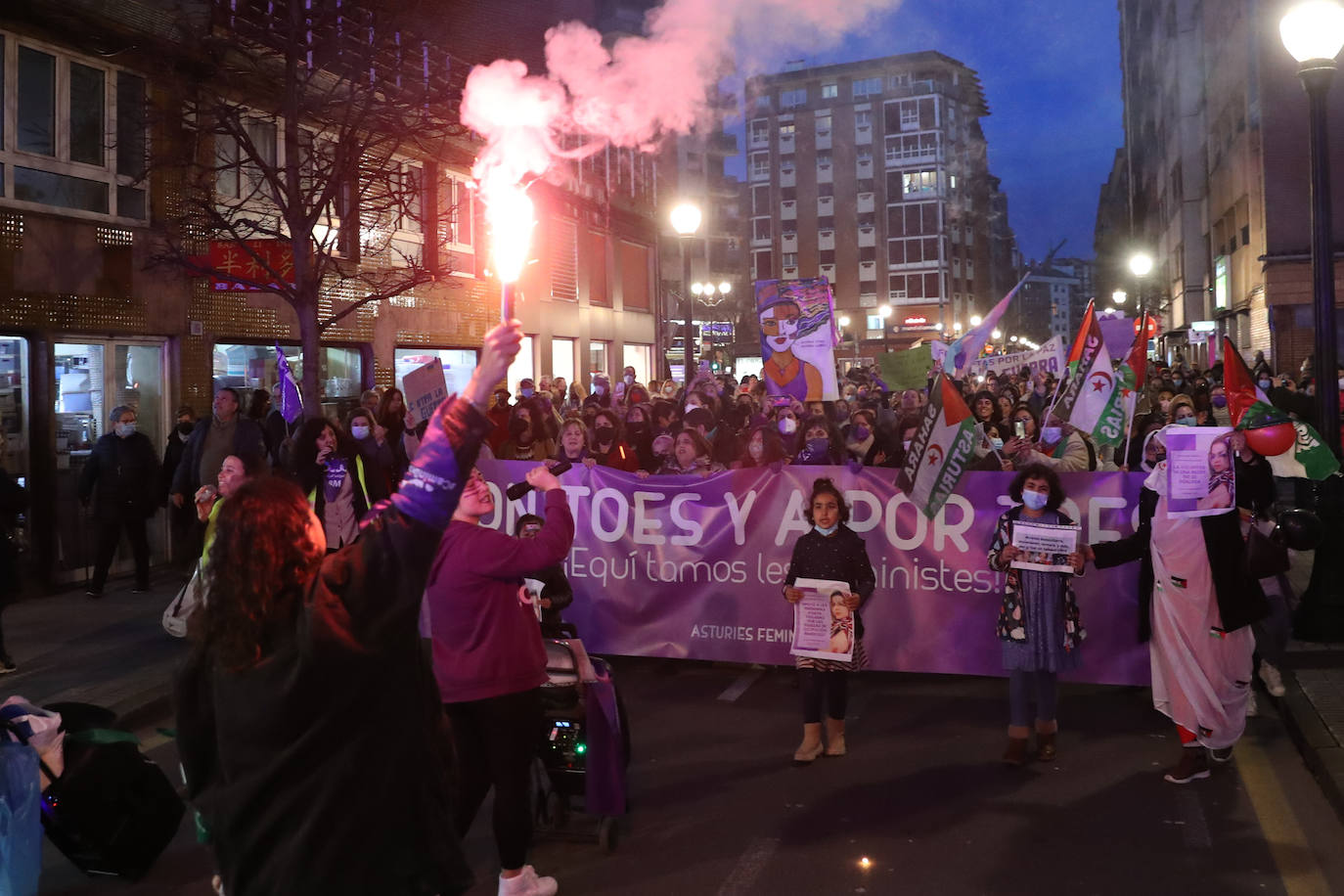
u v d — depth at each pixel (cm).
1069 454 973
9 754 444
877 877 477
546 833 527
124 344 1292
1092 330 890
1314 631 862
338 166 1194
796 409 1255
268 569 223
